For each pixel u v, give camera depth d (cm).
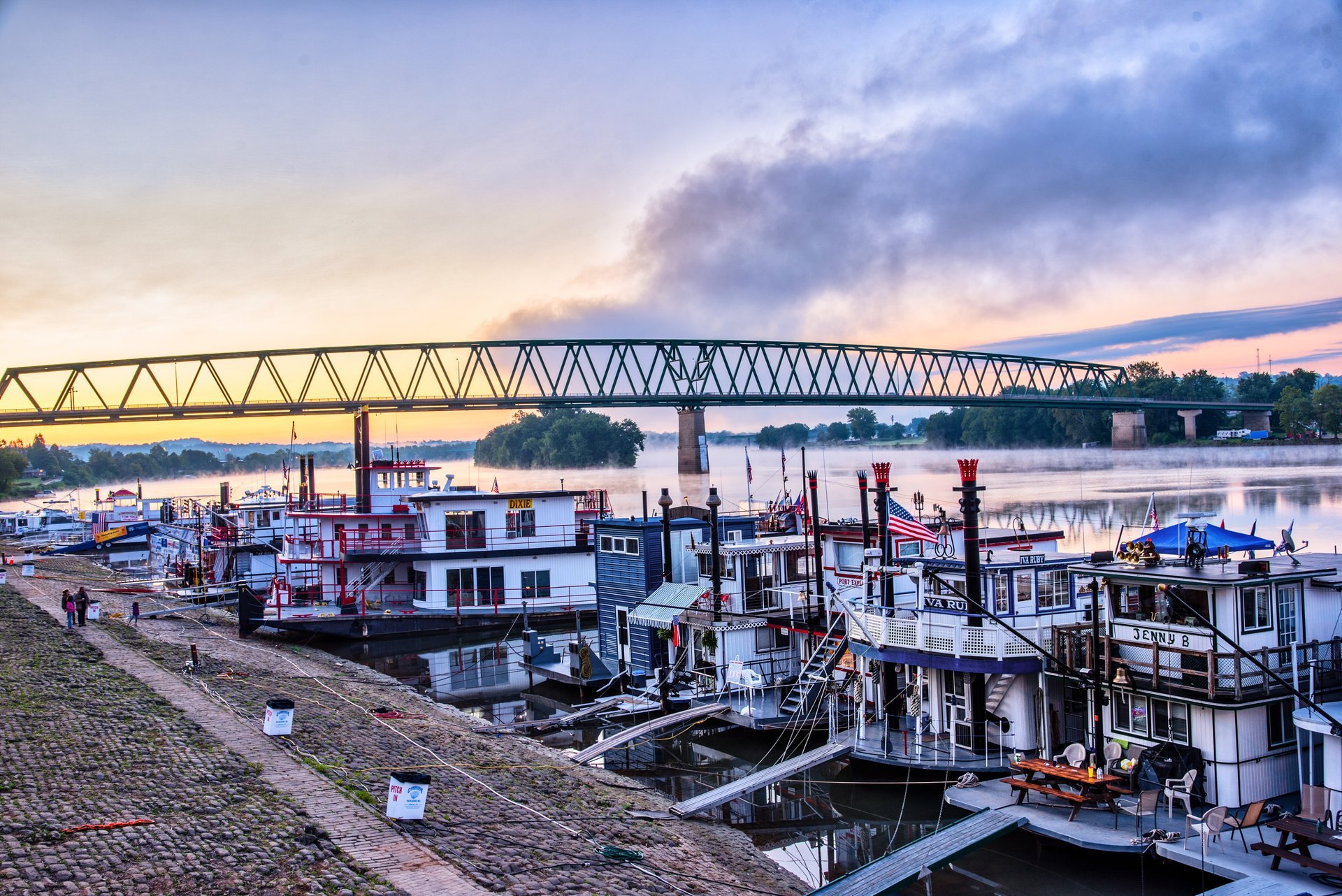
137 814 2108
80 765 2448
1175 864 2422
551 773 3073
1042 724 3064
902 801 3081
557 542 6312
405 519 6381
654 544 4738
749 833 2870
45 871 1795
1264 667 2464
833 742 3281
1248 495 12319
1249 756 2547
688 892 2125
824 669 3594
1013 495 13425
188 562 8106
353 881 1814
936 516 5684
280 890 1766
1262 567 2688
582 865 2141
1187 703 2622
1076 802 2559
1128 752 2772
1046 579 3469
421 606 6169
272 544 7638
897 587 3969
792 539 4631
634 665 4631
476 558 6162
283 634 5941
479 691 4716
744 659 4028
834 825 2936
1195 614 2652
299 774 2469
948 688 3275
